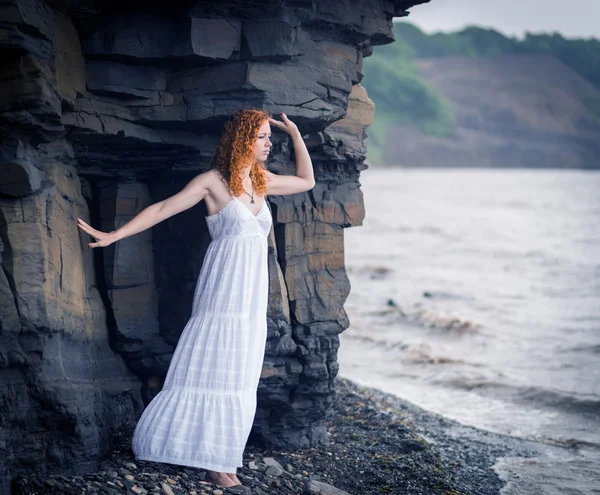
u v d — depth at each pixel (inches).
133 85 209.6
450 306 778.8
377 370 497.7
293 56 214.4
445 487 244.1
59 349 189.0
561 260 1199.6
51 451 181.3
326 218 242.2
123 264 225.6
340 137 241.4
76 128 202.5
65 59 191.8
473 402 427.5
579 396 427.2
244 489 184.1
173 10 205.0
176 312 231.0
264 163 231.6
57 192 197.9
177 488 182.2
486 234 1610.5
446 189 3484.3
